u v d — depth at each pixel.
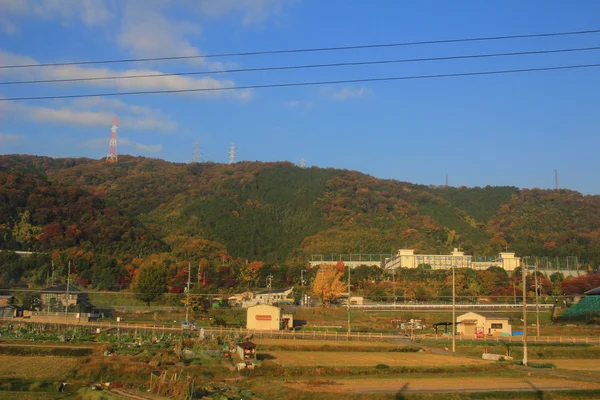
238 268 154.38
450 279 145.88
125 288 130.00
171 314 115.44
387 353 74.19
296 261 184.00
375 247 198.38
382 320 116.44
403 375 56.81
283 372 56.84
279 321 101.00
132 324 97.50
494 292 141.12
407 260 173.00
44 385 49.47
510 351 76.06
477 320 99.69
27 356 63.56
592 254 187.75
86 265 134.12
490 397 46.06
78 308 108.56
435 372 58.62
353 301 134.62
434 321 115.94
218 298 129.12
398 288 140.38
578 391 47.94
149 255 157.50
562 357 74.00
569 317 113.81
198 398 44.78
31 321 96.69
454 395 45.97
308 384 50.72
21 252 137.75
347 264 178.38
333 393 46.03
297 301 138.62
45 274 128.50
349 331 93.62
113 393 46.22
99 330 86.56
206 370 56.59
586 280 140.75
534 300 133.50
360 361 65.25
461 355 73.44
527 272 159.00
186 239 186.62
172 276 133.38
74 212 165.88
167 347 69.88
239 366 57.28
